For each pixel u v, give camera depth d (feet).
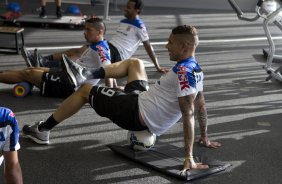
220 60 16.33
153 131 7.83
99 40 10.55
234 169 7.97
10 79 11.34
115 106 7.76
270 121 10.44
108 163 8.00
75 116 10.24
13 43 17.01
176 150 8.46
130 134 8.18
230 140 9.26
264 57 17.03
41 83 11.20
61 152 8.38
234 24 23.98
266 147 8.99
